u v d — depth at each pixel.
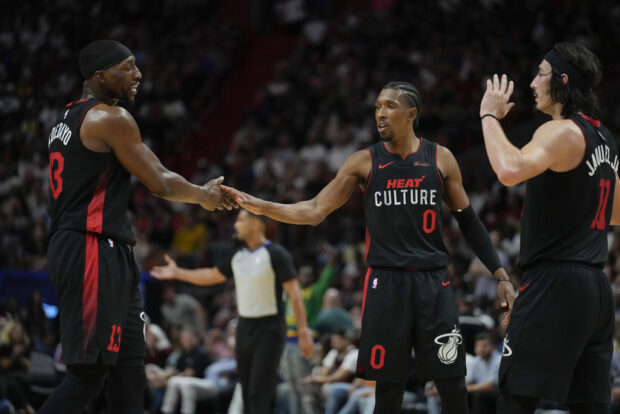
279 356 8.66
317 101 25.22
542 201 5.26
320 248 18.55
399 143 5.92
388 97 5.82
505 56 24.62
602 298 5.25
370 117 23.77
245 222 8.73
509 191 18.72
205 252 19.11
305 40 28.69
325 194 6.03
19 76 27.25
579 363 5.30
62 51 28.47
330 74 26.23
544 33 25.00
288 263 8.75
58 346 11.12
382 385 5.81
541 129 5.25
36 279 13.86
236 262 8.78
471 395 10.90
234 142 24.66
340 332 12.41
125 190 5.50
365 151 6.02
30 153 23.77
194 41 29.02
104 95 5.54
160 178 5.51
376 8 30.88
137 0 30.92
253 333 8.63
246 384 8.73
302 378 11.59
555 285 5.18
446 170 5.93
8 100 25.98
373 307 5.80
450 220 18.00
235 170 23.03
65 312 5.26
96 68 5.48
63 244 5.28
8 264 18.72
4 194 22.91
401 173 5.84
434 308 5.77
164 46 28.58
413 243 5.81
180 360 12.65
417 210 5.80
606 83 21.86
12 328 11.23
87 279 5.22
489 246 6.02
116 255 5.36
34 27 29.28
